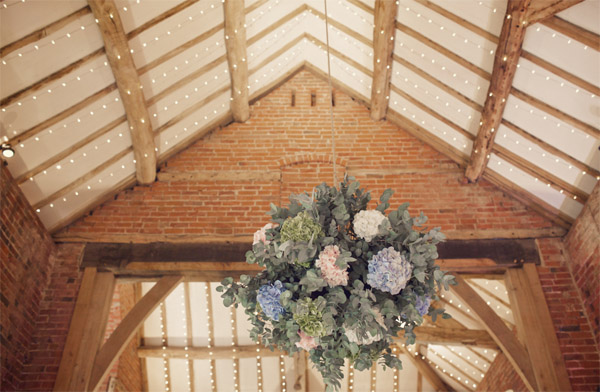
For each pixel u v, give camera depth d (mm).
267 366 8586
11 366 5258
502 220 6371
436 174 6746
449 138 6672
